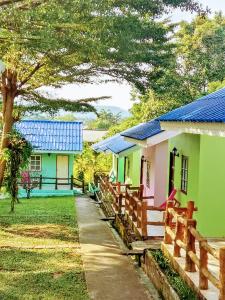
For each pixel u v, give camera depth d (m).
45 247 14.19
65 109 19.89
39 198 28.95
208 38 39.16
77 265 12.24
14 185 20.41
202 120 9.02
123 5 14.46
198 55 38.03
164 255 10.95
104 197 23.02
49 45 12.30
